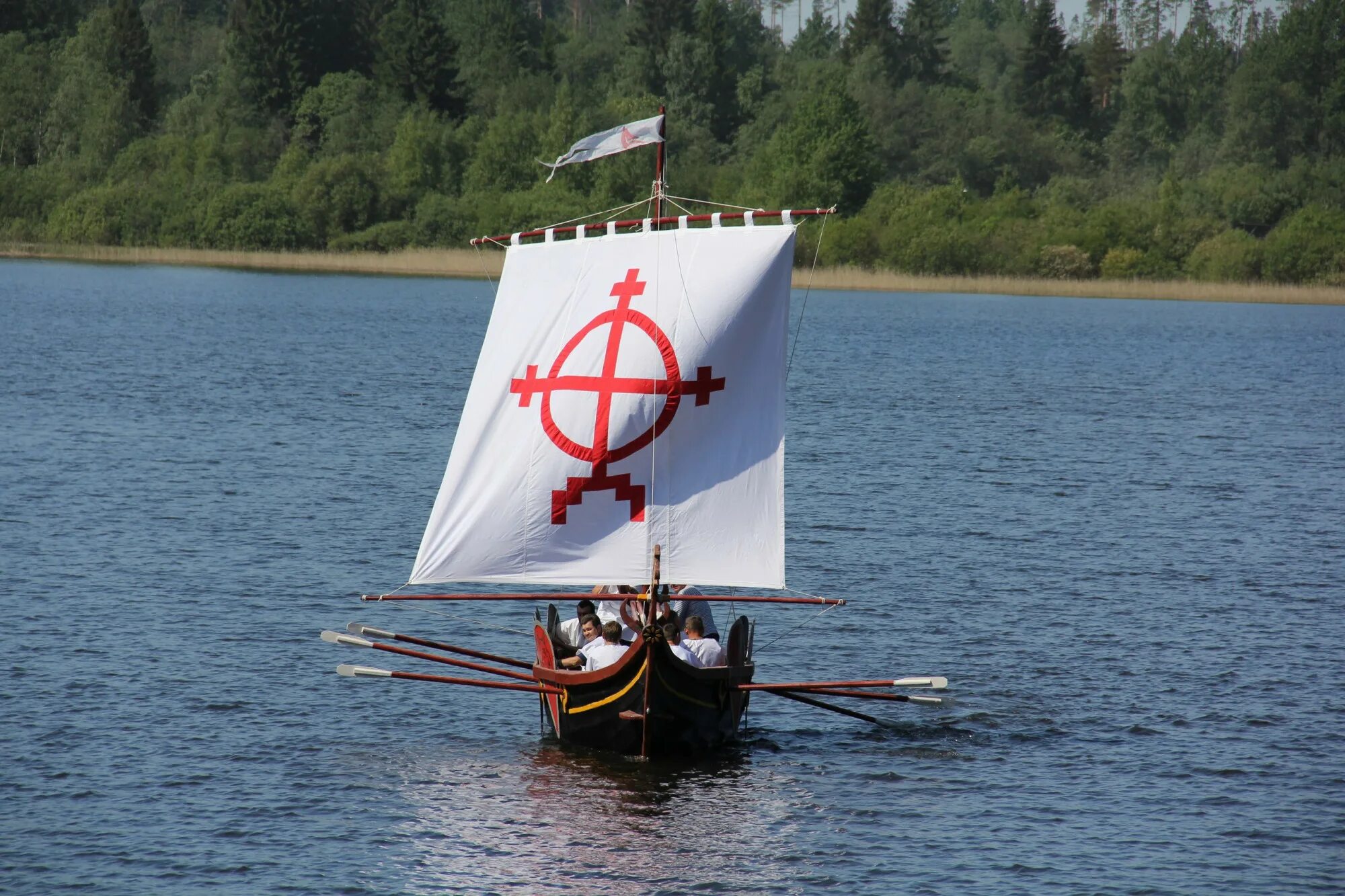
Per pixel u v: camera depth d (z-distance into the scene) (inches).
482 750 2874.0
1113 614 3956.7
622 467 2992.1
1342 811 2610.7
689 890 2294.5
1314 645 3661.4
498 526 3053.6
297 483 5600.4
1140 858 2416.3
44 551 4343.0
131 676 3216.0
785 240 2962.6
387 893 2262.6
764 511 2974.9
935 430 7598.4
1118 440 7401.6
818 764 2844.5
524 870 2348.7
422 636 3713.1
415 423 7327.8
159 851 2372.0
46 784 2613.2
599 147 3083.2
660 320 2994.6
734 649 2945.4
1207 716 3117.6
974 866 2385.6
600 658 2888.8
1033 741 2977.4
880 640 3695.9
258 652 3452.3
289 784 2662.4
